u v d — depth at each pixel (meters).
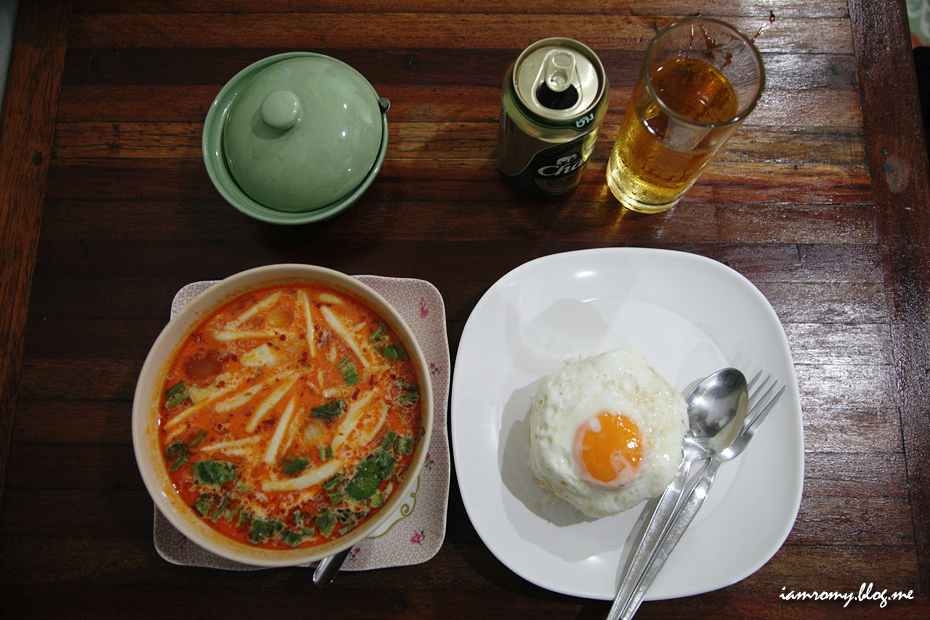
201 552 0.38
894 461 0.42
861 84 0.47
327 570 0.37
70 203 0.45
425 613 0.40
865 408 0.43
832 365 0.43
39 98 0.46
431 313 0.41
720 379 0.42
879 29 0.47
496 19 0.47
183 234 0.44
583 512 0.39
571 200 0.45
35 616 0.39
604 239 0.45
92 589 0.40
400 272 0.44
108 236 0.44
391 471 0.37
